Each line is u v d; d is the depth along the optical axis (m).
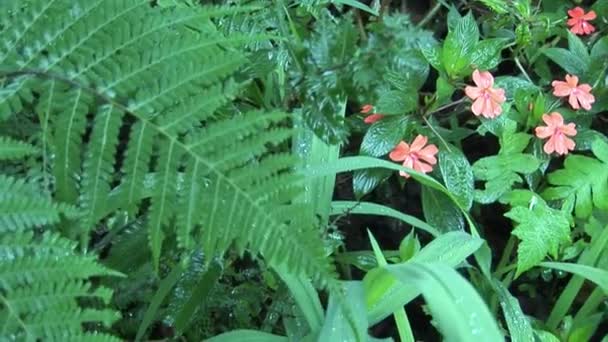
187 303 0.61
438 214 0.76
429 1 0.92
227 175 0.41
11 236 0.37
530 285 0.80
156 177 0.41
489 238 0.84
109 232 0.62
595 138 0.82
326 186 0.64
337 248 0.72
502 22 0.86
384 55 0.46
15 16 0.43
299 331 0.61
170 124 0.42
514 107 0.84
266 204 0.41
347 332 0.51
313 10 0.65
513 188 0.82
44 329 0.36
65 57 0.42
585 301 0.78
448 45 0.75
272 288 0.66
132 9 0.44
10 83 0.42
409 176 0.76
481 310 0.49
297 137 0.63
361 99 0.48
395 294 0.57
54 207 0.38
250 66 0.57
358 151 0.81
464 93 0.85
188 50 0.43
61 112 0.42
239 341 0.57
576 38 0.85
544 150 0.78
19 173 0.47
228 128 0.42
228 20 0.61
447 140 0.80
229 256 0.64
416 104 0.76
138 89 0.43
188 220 0.41
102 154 0.41
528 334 0.66
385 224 0.83
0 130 0.48
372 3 0.83
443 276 0.50
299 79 0.50
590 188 0.78
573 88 0.80
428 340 0.77
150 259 0.60
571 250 0.75
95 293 0.38
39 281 0.36
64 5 0.44
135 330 0.64
